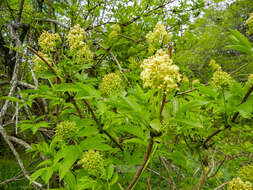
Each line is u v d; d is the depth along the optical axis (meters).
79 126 1.91
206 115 2.37
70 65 2.08
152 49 2.44
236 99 1.82
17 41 3.20
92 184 1.54
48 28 4.79
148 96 1.64
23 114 3.59
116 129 1.95
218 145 2.10
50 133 3.02
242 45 1.74
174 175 2.96
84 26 4.27
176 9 5.02
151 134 1.36
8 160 7.33
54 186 2.71
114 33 3.76
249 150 1.96
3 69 4.11
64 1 4.42
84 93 1.80
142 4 4.89
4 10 4.33
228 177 2.41
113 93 1.88
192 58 5.93
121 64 4.47
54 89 1.83
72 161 1.57
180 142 2.44
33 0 4.40
